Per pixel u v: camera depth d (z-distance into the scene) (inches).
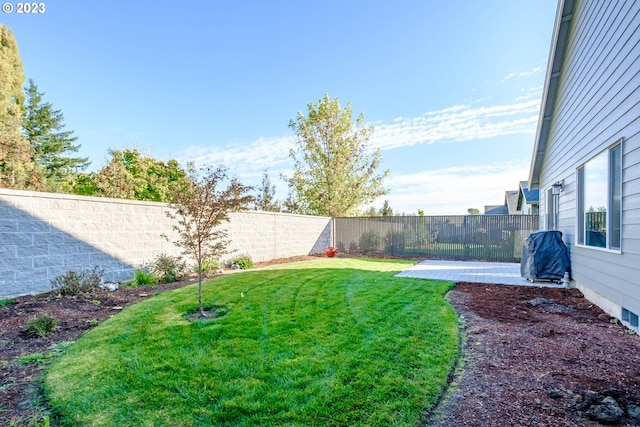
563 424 83.4
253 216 444.5
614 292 179.9
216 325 160.7
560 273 275.9
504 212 1011.3
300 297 219.5
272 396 97.1
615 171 182.1
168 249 324.2
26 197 217.5
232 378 108.3
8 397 98.7
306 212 794.8
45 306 189.9
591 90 214.8
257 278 296.2
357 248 626.5
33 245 220.2
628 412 87.4
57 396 98.4
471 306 205.6
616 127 175.9
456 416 87.8
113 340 141.3
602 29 196.1
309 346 134.6
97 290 233.6
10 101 787.4
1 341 139.3
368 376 108.7
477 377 109.8
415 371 113.0
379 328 157.2
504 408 91.0
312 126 740.0
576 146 247.9
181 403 94.7
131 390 101.5
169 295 223.8
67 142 1090.7
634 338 147.2
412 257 555.2
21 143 536.1
